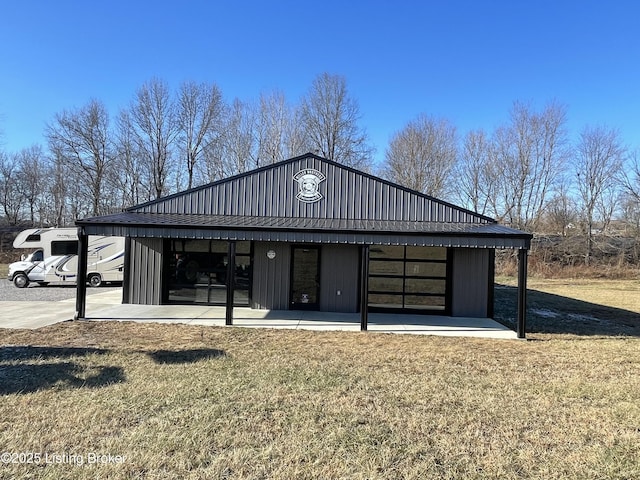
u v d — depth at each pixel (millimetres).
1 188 40719
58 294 15766
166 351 7172
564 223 33750
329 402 4953
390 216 12562
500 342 8836
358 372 6219
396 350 7773
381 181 12656
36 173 41188
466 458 3703
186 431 4070
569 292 20656
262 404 4824
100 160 35906
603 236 32281
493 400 5184
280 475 3332
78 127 35000
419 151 37781
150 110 35906
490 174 36000
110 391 5090
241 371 6090
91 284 18344
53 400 4766
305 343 8156
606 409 4973
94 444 3768
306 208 12711
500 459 3697
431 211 12531
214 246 12977
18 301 13523
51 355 6715
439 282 12398
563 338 9492
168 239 12977
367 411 4711
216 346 7668
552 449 3930
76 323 9688
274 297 12625
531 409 4918
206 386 5379
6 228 37094
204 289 12938
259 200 12805
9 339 7926
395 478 3354
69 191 38281
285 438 3990
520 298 9344
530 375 6340
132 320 10242
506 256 31797
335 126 39125
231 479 3254
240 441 3900
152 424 4211
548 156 34406
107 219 10391
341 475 3365
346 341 8461
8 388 5133
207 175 37188
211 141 37156
